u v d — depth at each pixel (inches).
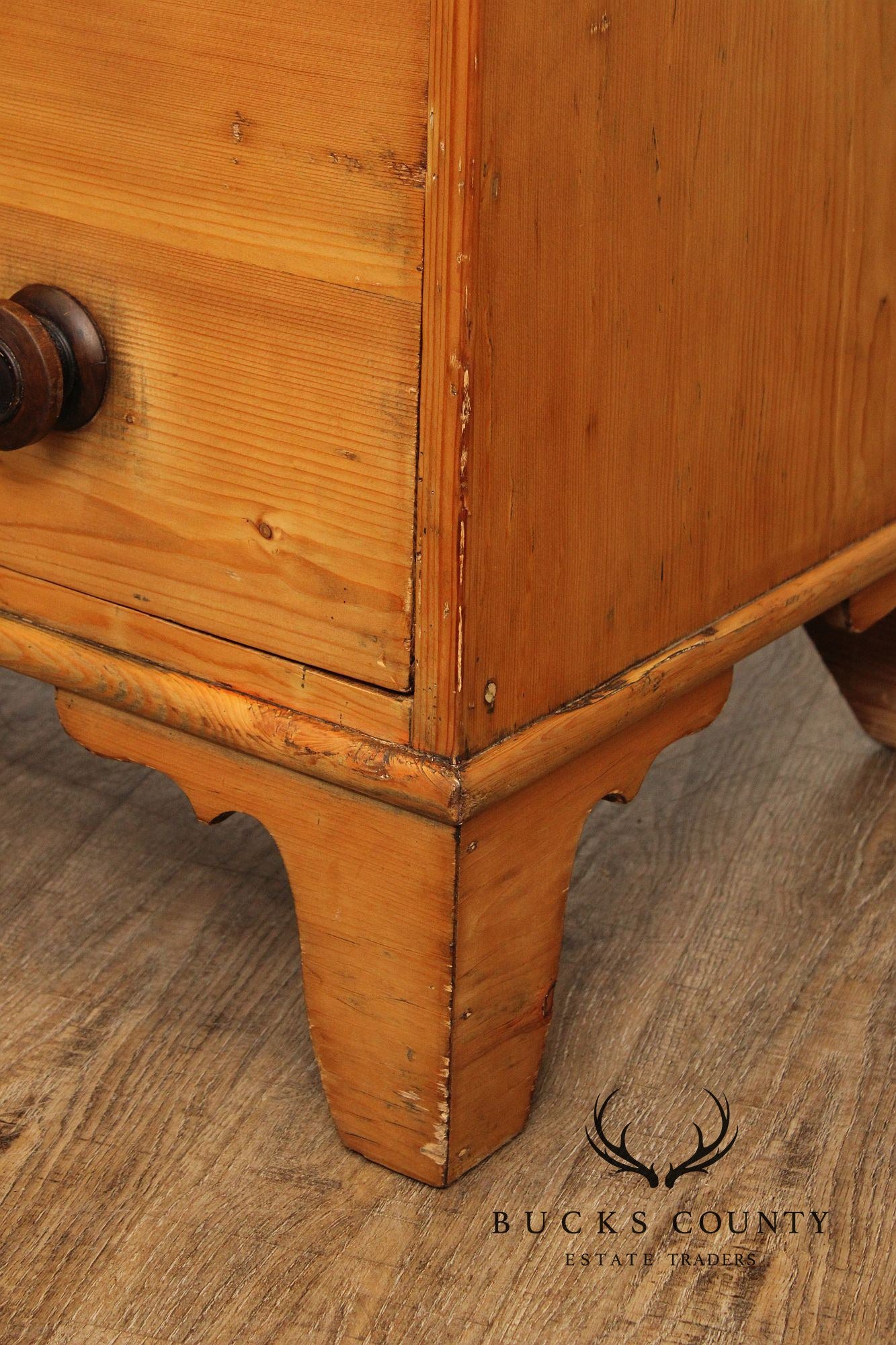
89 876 41.8
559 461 27.8
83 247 29.6
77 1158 32.0
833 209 33.6
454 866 28.2
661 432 30.3
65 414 30.4
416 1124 31.1
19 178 30.1
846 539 38.5
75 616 33.0
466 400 25.1
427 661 27.1
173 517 30.4
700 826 45.0
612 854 43.5
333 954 31.0
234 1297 28.8
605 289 27.6
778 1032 36.5
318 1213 30.9
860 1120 33.7
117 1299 28.6
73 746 48.1
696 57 28.1
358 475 27.1
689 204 29.1
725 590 34.2
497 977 30.6
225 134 26.8
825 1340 28.1
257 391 28.0
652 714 32.9
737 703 52.2
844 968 38.8
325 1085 32.5
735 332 31.6
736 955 39.3
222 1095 34.0
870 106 33.8
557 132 25.4
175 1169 31.9
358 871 29.8
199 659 31.1
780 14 30.0
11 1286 28.7
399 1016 30.4
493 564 26.9
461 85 23.5
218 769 31.8
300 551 28.5
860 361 36.4
